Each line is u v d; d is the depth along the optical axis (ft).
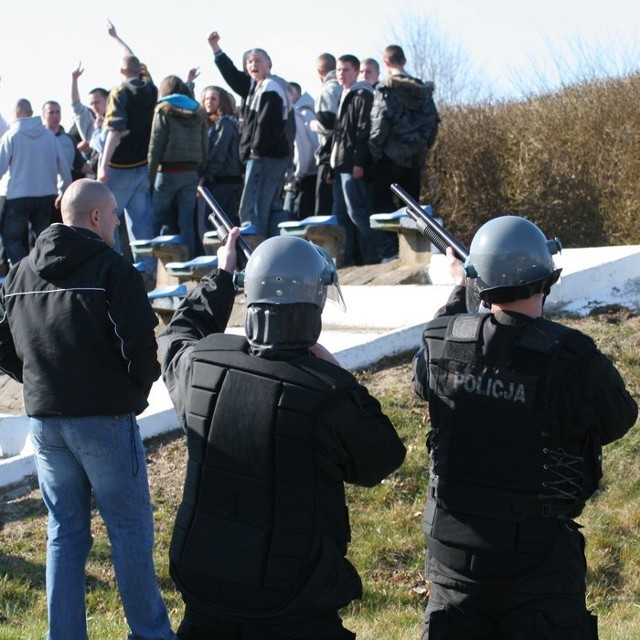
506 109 58.85
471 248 15.03
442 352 14.88
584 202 54.44
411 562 27.14
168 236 48.47
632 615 24.09
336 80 49.21
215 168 51.62
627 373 31.68
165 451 33.86
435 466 14.85
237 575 13.74
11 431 40.06
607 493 28.19
